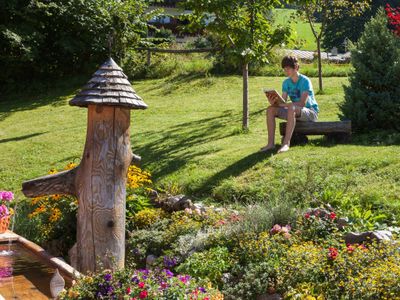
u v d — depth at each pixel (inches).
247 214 257.3
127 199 305.9
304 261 207.8
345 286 187.6
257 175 329.7
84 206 230.4
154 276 181.8
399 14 457.4
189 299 171.2
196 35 1456.7
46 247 309.4
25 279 209.8
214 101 650.2
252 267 216.5
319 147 355.9
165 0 1519.4
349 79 409.4
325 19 655.1
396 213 259.9
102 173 228.1
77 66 895.1
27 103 775.1
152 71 837.2
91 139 229.9
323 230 238.4
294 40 460.1
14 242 263.9
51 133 562.6
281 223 253.4
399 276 180.9
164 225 284.4
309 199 281.4
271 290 204.4
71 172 236.5
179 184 350.9
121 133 231.0
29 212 353.4
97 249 228.1
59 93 819.4
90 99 224.8
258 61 447.5
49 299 189.9
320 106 543.5
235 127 494.0
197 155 402.3
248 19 452.4
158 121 562.6
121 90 229.9
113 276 180.1
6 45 866.8
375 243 210.1
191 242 251.9
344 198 273.6
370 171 304.3
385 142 359.3
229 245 242.1
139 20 864.9
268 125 371.2
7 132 607.2
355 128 397.7
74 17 852.6
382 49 398.6
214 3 430.9
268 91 361.1
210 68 813.9
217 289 207.8
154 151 436.1
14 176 443.2
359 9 683.4
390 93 393.1
